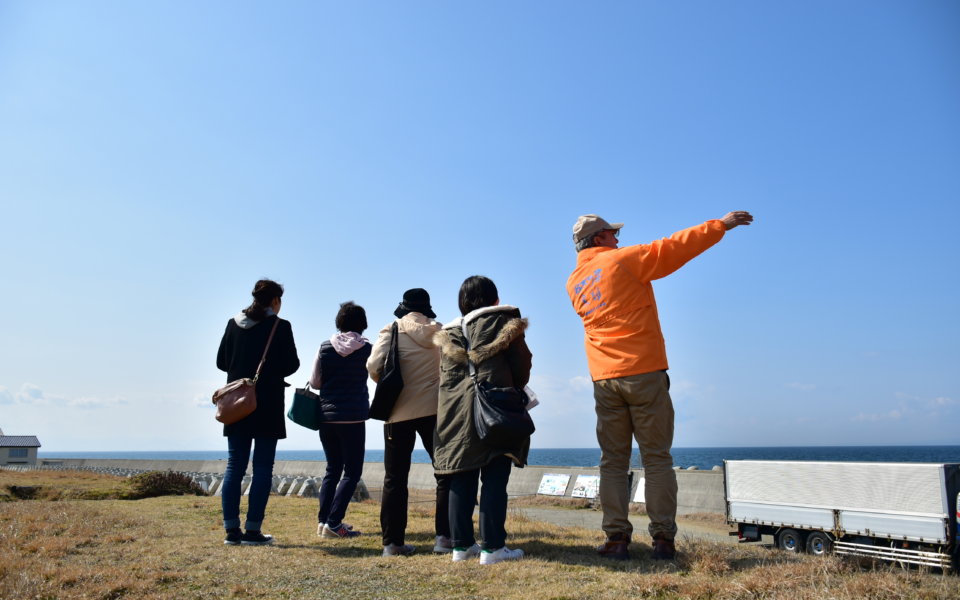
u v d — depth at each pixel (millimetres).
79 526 5809
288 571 4145
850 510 9000
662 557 4312
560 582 3709
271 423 5348
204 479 16219
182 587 3775
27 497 9250
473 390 4328
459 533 4438
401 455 4910
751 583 3461
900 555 8211
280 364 5449
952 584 3484
